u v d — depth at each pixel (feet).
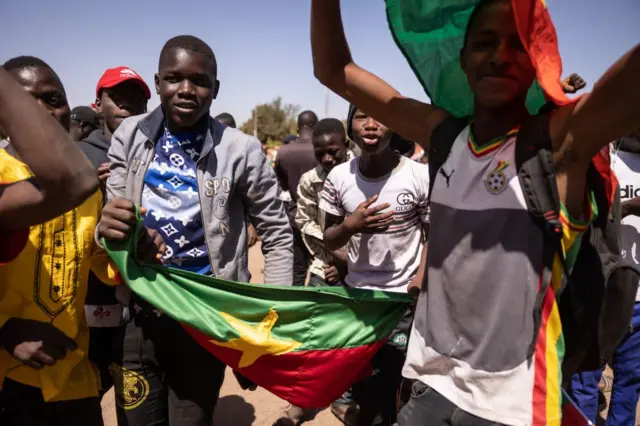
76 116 15.60
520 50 5.76
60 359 6.88
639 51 4.73
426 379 6.44
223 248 8.44
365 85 7.31
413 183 9.66
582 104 5.27
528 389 5.70
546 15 5.41
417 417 6.38
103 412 12.70
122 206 6.97
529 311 5.72
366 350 8.57
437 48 6.89
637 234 11.00
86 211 7.57
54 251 7.13
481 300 5.97
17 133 4.42
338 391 8.70
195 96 7.94
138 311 8.31
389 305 8.74
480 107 6.28
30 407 7.23
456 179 6.25
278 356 8.21
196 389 8.41
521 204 5.73
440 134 6.61
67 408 7.47
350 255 10.32
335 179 10.39
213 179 8.22
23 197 4.86
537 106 6.56
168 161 8.29
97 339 8.93
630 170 11.22
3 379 6.89
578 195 5.64
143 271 7.66
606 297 6.55
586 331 6.26
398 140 12.59
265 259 8.91
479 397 5.92
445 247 6.29
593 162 5.62
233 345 7.95
